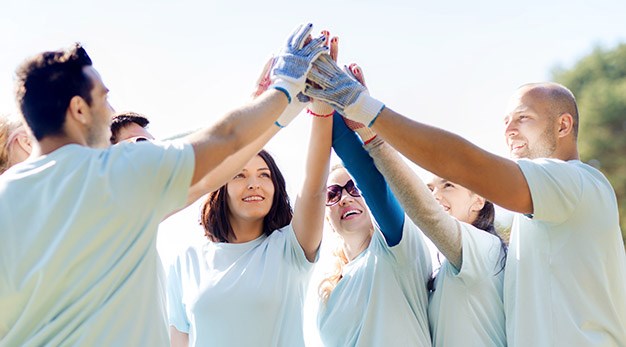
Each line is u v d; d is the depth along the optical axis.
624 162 19.41
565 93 4.33
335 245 4.76
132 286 3.21
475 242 4.34
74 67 3.36
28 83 3.32
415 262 4.47
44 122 3.31
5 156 4.17
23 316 3.11
